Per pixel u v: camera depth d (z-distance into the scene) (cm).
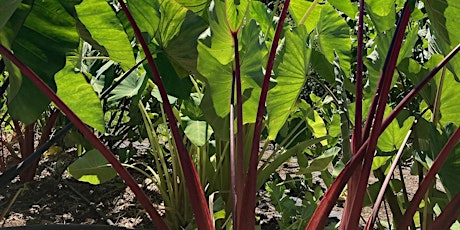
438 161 117
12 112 100
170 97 176
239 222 115
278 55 141
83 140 225
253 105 131
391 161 167
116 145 296
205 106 130
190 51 128
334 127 180
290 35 127
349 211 120
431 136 127
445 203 137
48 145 131
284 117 135
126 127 278
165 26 127
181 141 118
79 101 123
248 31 126
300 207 176
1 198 221
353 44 270
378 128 114
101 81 199
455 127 135
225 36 116
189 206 187
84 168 167
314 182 257
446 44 132
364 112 146
